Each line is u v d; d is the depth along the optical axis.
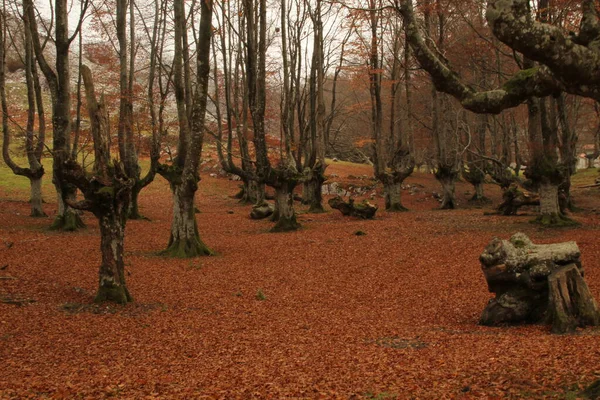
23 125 37.47
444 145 35.50
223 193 45.06
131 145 27.69
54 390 6.79
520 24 4.98
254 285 14.27
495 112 6.06
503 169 34.91
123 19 22.80
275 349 8.69
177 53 18.92
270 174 24.62
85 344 9.15
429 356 7.68
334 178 48.94
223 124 46.84
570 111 37.84
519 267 9.53
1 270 14.52
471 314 10.85
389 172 34.81
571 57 4.97
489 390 5.95
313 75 32.53
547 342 7.78
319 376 7.08
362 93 57.16
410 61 28.88
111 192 11.84
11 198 35.28
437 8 24.31
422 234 22.02
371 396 6.17
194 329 10.19
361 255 18.02
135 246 20.70
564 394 5.53
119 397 6.49
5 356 8.38
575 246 9.62
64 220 23.45
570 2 17.72
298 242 21.11
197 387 6.85
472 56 27.00
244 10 25.66
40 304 11.70
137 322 10.68
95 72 39.56
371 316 11.08
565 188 29.08
